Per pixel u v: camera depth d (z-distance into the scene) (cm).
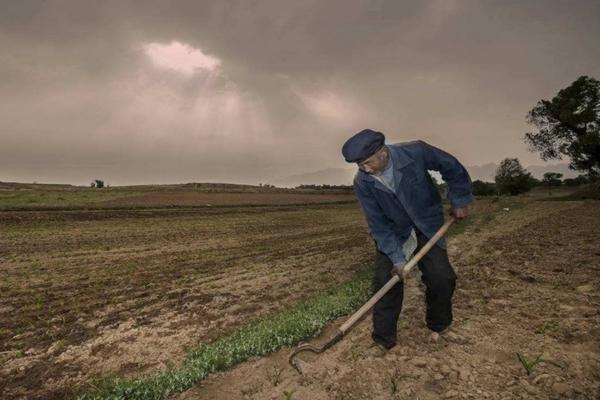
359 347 363
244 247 1337
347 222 2428
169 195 5459
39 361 430
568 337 335
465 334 361
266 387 313
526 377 280
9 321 580
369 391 287
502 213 2317
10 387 374
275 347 380
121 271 940
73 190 6075
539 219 1709
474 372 295
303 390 300
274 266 951
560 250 791
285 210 3894
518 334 350
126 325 541
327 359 347
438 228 330
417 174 305
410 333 379
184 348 441
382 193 312
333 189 10094
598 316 372
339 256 1055
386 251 323
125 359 422
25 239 1548
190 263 1034
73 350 456
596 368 280
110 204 3741
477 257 789
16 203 3631
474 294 497
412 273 650
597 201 3678
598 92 4788
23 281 846
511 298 465
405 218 322
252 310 580
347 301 497
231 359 357
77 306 649
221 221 2483
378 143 283
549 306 420
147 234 1747
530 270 616
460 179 313
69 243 1453
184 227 2084
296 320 439
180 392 321
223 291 713
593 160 4900
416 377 297
